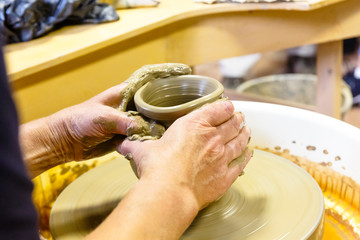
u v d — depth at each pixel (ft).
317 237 2.89
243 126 2.89
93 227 3.04
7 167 1.42
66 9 5.28
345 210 3.83
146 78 3.03
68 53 4.61
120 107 3.11
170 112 2.65
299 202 3.08
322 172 4.15
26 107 4.46
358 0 6.38
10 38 5.11
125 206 2.24
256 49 6.48
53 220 3.17
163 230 2.20
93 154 3.48
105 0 6.48
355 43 12.16
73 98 4.92
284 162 3.63
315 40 6.50
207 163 2.56
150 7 6.43
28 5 5.04
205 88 2.89
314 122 4.15
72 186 3.54
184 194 2.35
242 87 10.06
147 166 2.44
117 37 5.08
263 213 3.00
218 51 6.39
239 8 5.99
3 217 1.46
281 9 6.04
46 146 3.36
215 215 2.97
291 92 10.22
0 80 1.37
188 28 6.12
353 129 3.90
